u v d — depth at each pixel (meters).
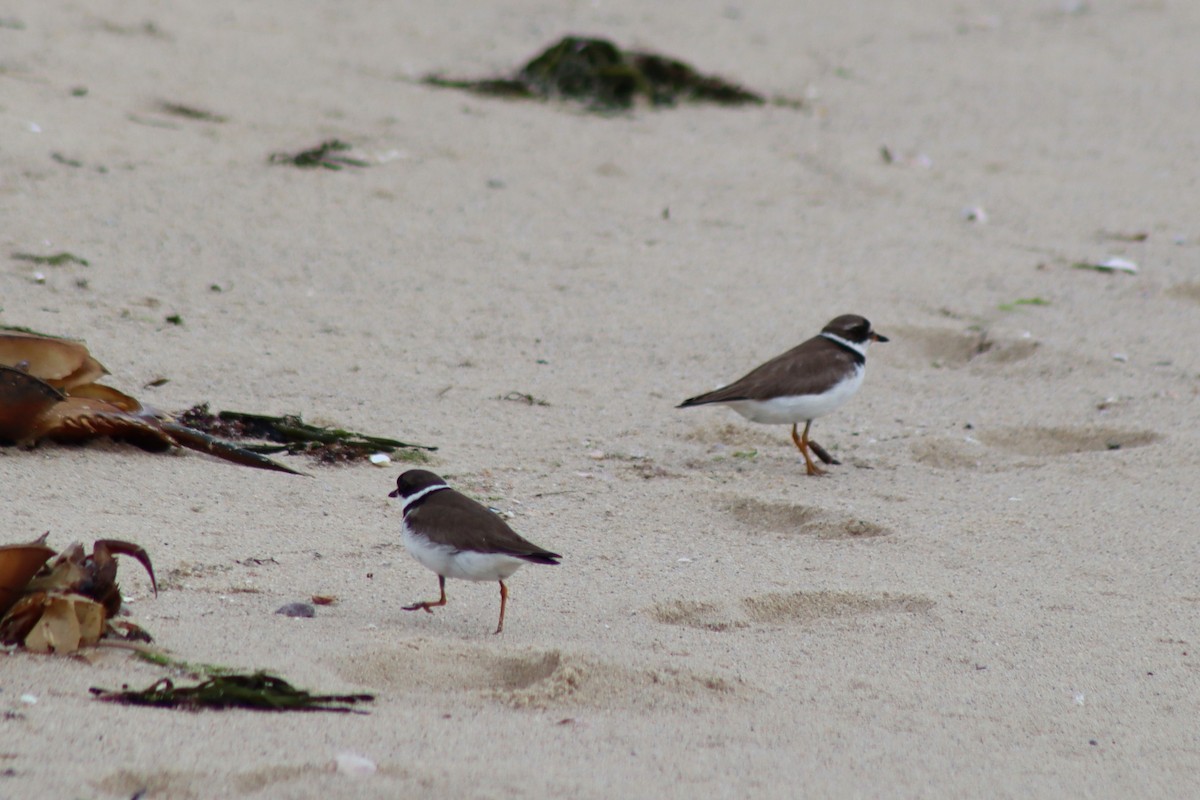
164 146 16.89
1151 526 10.01
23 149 15.93
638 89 21.38
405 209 16.25
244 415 10.91
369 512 9.59
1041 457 11.65
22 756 5.48
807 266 15.91
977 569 9.17
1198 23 28.00
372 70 21.20
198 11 22.41
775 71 23.67
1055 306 15.31
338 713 6.33
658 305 14.49
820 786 5.96
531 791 5.61
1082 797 6.07
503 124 19.61
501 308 14.09
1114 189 19.41
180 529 8.82
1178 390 13.20
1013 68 24.81
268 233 15.08
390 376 12.37
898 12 28.03
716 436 11.98
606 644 7.59
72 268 13.55
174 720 6.04
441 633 7.61
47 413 9.93
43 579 6.93
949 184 19.22
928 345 14.38
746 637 7.98
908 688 7.30
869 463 11.49
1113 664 7.73
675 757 6.16
